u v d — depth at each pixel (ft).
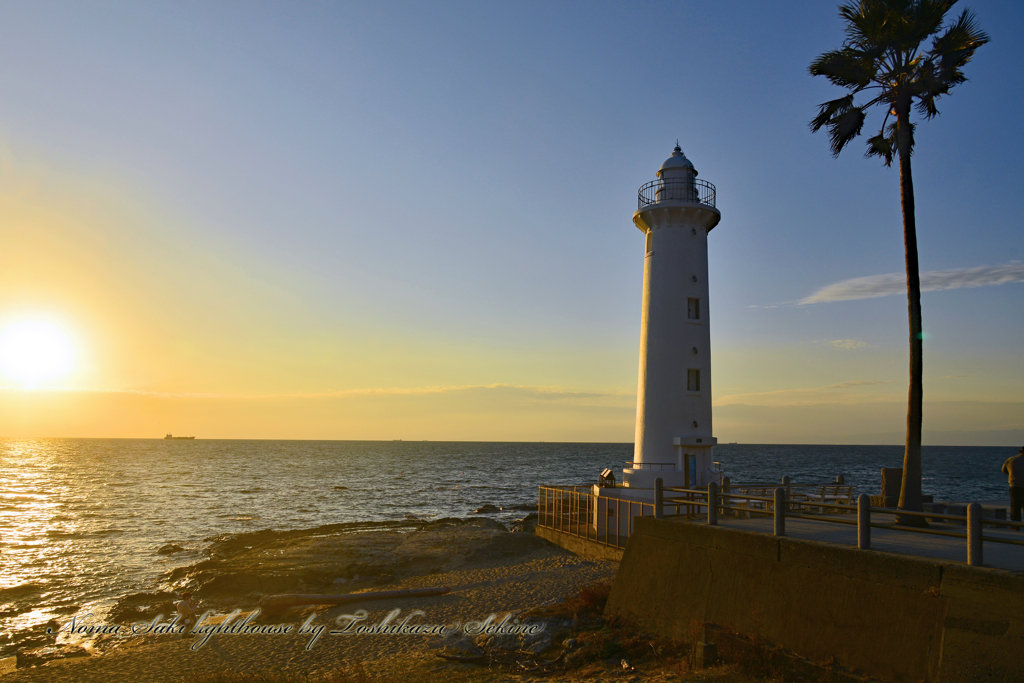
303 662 52.95
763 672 33.53
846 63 56.65
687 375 88.43
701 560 42.27
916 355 53.52
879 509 32.86
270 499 213.25
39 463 431.84
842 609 32.63
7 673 55.67
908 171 55.31
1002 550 34.50
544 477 338.75
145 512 174.91
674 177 94.12
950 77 55.01
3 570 101.91
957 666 26.96
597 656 40.68
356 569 91.40
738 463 447.01
